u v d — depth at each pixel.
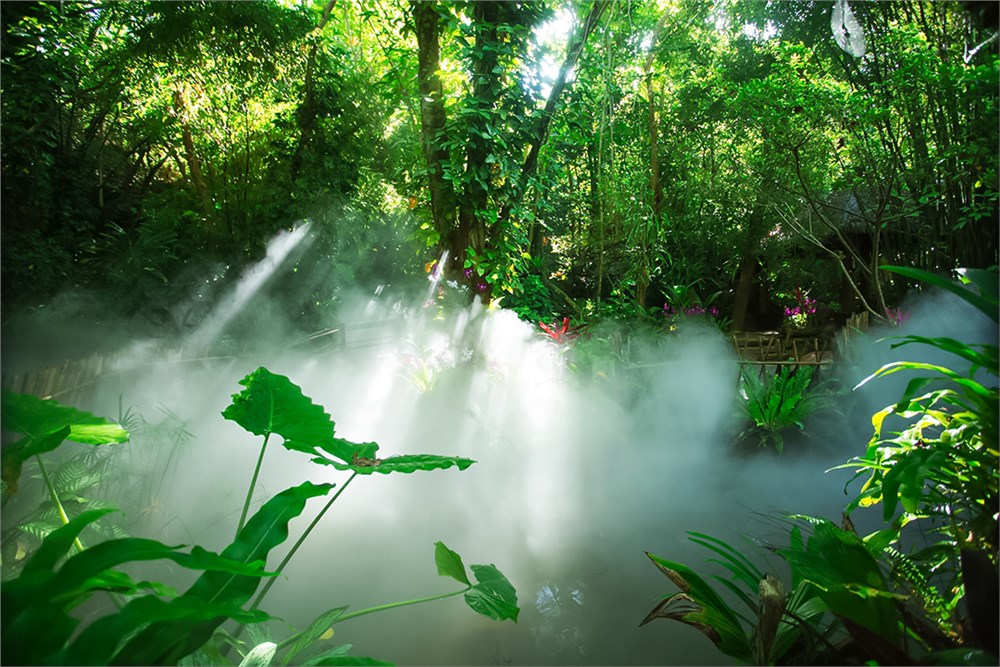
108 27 5.16
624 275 7.68
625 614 2.47
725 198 7.89
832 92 5.36
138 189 5.95
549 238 9.76
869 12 5.38
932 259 5.88
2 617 1.11
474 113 5.34
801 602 1.88
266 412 1.81
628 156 8.22
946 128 5.02
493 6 5.39
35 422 1.77
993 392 1.76
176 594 1.44
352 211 6.11
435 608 2.51
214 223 5.30
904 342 1.80
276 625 2.34
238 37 5.20
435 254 6.23
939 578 2.19
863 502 2.13
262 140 5.67
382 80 6.54
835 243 8.42
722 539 3.11
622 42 7.31
